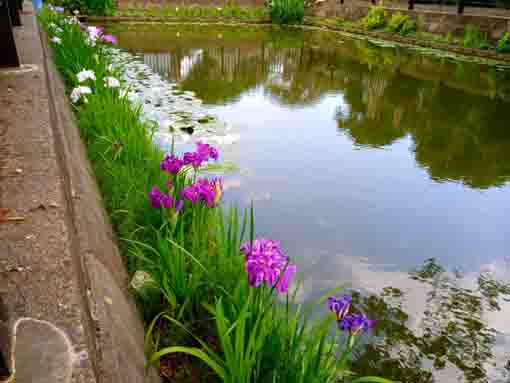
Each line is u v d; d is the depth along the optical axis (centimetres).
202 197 184
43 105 205
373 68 919
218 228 196
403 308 219
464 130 536
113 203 236
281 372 133
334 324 202
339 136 486
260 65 902
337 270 246
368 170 397
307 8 1812
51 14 769
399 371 179
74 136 266
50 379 72
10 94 220
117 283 150
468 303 227
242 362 120
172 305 165
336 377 166
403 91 724
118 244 204
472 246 284
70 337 81
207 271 169
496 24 1073
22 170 144
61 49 462
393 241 282
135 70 743
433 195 355
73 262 102
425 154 450
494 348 196
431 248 278
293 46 1183
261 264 122
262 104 598
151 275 176
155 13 1562
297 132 489
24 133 173
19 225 114
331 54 1077
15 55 274
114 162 274
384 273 248
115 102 350
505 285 245
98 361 88
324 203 325
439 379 176
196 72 790
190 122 479
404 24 1319
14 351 77
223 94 639
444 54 1089
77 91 343
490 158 449
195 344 158
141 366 118
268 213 302
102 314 104
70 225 123
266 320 147
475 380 178
